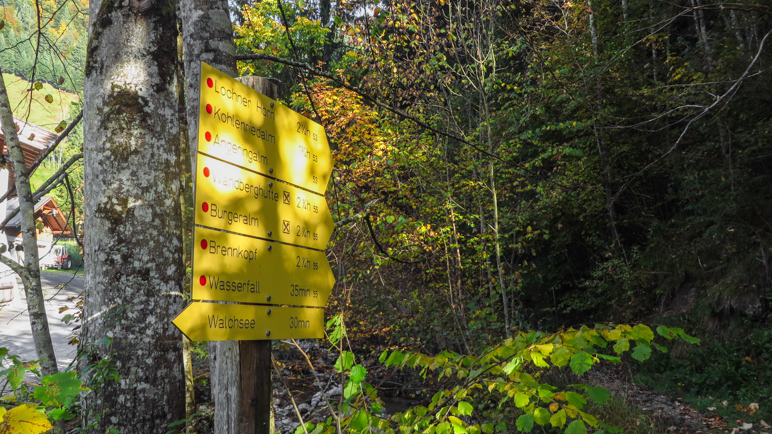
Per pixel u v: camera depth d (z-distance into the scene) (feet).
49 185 16.24
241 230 5.47
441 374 7.13
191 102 9.16
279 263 6.09
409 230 26.20
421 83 31.81
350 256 24.98
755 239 31.17
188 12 9.38
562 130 34.45
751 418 21.54
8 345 30.99
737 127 32.73
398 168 29.84
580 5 37.58
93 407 11.72
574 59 34.73
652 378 27.91
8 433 3.40
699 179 35.35
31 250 13.47
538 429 15.75
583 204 36.04
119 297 12.21
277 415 20.81
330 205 23.09
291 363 27.96
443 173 31.89
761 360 26.14
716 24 33.78
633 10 36.35
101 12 13.09
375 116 28.94
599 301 37.60
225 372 6.18
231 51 9.50
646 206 41.39
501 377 6.54
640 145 37.45
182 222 13.66
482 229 29.89
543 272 42.27
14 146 13.91
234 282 5.28
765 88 28.35
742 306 29.09
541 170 37.24
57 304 49.44
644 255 38.52
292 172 6.55
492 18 31.42
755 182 32.12
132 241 12.48
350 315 27.71
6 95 14.15
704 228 35.86
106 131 12.71
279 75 50.57
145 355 12.18
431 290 27.84
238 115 5.62
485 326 25.50
